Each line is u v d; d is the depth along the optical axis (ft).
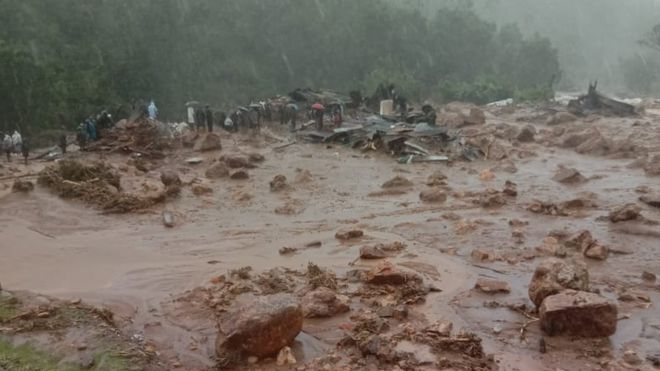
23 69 134.41
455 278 42.55
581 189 68.80
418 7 265.95
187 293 40.40
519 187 70.28
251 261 46.96
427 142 92.22
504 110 146.82
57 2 179.01
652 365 29.86
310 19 216.33
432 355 30.71
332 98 131.85
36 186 68.59
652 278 41.16
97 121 95.66
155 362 30.40
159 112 180.75
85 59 167.43
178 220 58.44
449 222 56.44
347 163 86.53
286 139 105.40
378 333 33.32
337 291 39.60
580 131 102.17
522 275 42.73
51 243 51.49
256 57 212.43
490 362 30.19
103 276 44.09
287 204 63.72
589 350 31.37
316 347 32.35
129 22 181.98
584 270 36.81
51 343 31.04
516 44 252.83
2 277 43.57
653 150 89.92
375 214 60.08
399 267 44.65
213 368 30.25
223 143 100.22
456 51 237.66
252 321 30.55
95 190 64.85
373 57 218.59
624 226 52.95
